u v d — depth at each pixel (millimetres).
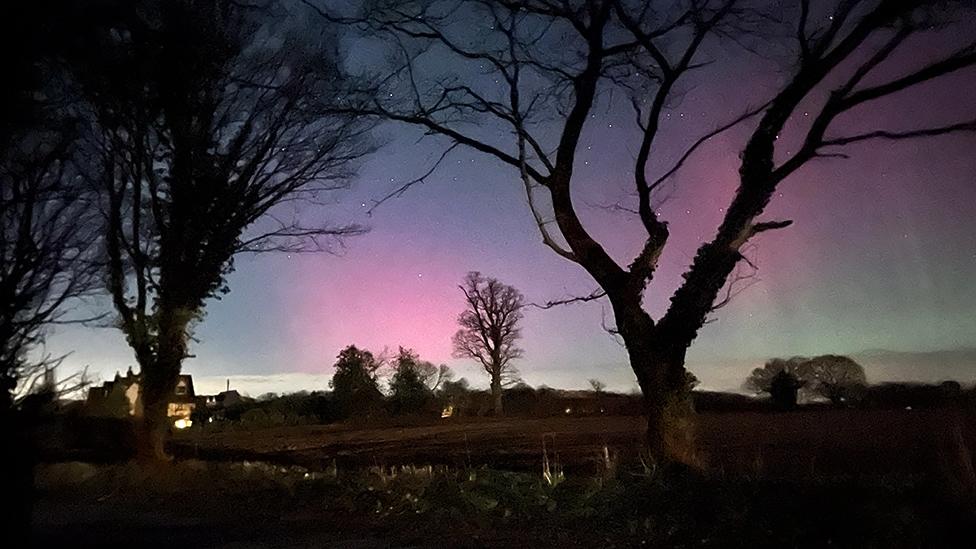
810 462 12945
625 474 11047
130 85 12383
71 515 11875
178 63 13641
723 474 10836
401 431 29266
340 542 9484
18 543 6695
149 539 9789
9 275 7309
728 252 11422
